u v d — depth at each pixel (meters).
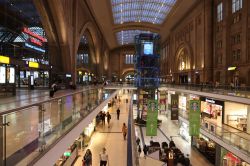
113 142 16.20
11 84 15.53
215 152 17.77
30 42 24.97
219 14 32.41
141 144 22.39
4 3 20.59
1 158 4.31
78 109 10.41
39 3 24.33
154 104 18.14
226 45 29.50
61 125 7.43
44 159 5.09
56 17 26.36
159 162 7.84
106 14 45.50
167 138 24.86
